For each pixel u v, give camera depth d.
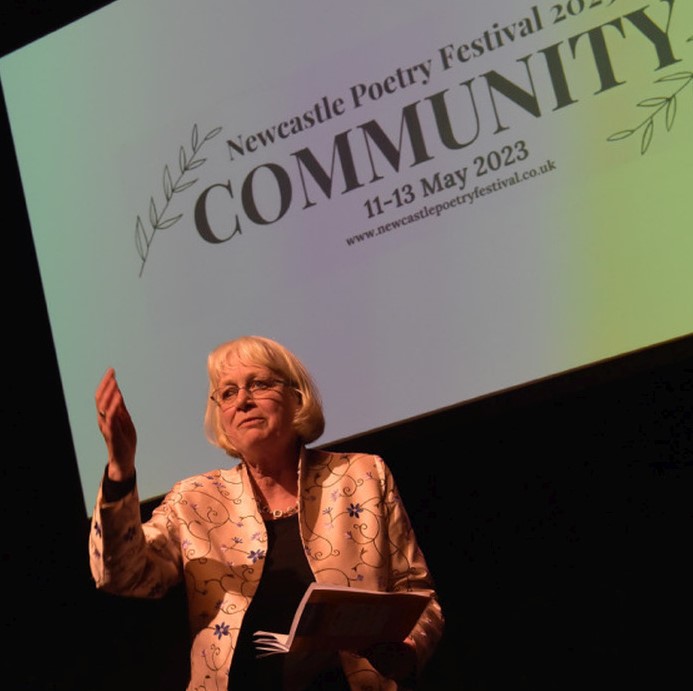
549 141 2.87
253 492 2.03
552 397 2.77
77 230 3.41
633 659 2.76
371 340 2.96
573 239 2.80
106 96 3.46
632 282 2.72
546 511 2.96
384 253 3.00
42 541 3.52
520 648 2.89
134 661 3.36
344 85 3.15
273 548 1.95
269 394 2.06
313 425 2.11
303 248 3.10
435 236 2.95
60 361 3.33
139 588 1.91
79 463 3.24
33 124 3.54
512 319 2.82
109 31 3.49
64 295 3.38
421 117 3.04
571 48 2.89
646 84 2.80
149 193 3.34
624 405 2.94
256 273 3.14
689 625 2.72
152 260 3.29
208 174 3.27
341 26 3.19
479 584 2.98
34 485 3.55
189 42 3.38
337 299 3.03
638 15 2.84
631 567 2.82
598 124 2.83
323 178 3.12
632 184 2.76
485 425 3.09
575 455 2.97
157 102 3.38
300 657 1.84
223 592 1.90
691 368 2.89
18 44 3.70
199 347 3.17
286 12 3.26
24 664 3.46
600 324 2.73
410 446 3.16
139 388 3.21
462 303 2.88
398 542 2.00
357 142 3.10
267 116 3.23
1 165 3.71
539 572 2.93
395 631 1.75
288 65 3.23
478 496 3.05
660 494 2.84
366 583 1.90
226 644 1.83
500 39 2.98
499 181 2.90
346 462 2.07
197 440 3.10
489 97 2.96
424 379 2.88
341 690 1.85
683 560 2.78
